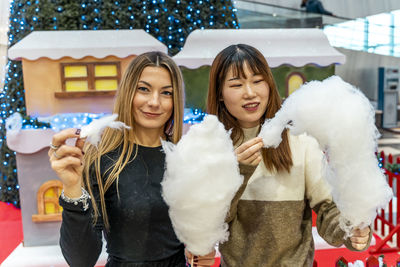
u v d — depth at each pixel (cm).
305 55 274
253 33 288
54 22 342
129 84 121
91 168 119
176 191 93
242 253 132
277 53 275
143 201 116
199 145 95
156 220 118
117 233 117
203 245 96
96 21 346
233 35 285
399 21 846
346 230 105
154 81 119
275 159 126
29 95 258
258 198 130
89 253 104
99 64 261
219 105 138
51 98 260
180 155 95
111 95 263
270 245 128
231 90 127
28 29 347
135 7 355
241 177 100
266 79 127
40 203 269
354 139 96
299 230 131
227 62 126
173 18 364
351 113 97
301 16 775
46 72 257
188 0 368
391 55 827
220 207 94
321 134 100
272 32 290
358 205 97
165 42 364
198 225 94
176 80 124
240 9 734
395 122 749
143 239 117
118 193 116
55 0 342
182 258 127
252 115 127
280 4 877
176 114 127
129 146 125
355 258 262
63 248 102
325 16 793
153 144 129
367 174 97
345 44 812
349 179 97
